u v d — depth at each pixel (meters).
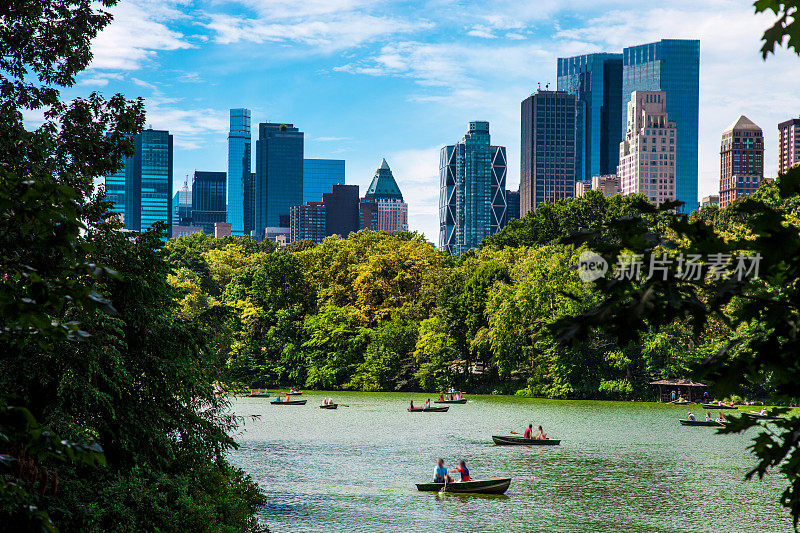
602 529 36.00
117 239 26.50
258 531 30.36
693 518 38.06
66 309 19.80
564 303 100.56
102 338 22.22
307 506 40.00
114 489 22.78
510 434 69.38
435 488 44.28
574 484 46.50
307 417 84.25
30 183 7.61
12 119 24.61
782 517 38.28
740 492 44.19
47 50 27.62
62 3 28.17
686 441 65.25
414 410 89.88
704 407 93.56
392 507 39.91
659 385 102.19
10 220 7.89
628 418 83.00
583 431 72.00
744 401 96.38
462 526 36.22
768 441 5.95
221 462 30.42
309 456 56.59
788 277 5.68
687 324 5.81
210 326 30.50
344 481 46.88
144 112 29.97
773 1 5.16
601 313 5.90
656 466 52.88
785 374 5.73
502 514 38.62
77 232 7.86
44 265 7.82
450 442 64.44
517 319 106.00
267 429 73.19
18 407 7.43
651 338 101.00
